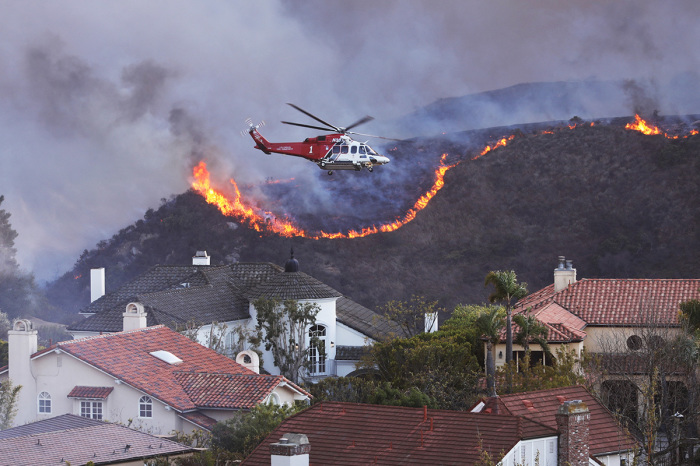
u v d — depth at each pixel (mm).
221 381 79562
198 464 58469
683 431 67750
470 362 93875
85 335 116375
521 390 78875
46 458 53469
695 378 76312
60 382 82188
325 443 45875
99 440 57844
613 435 51875
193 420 75688
